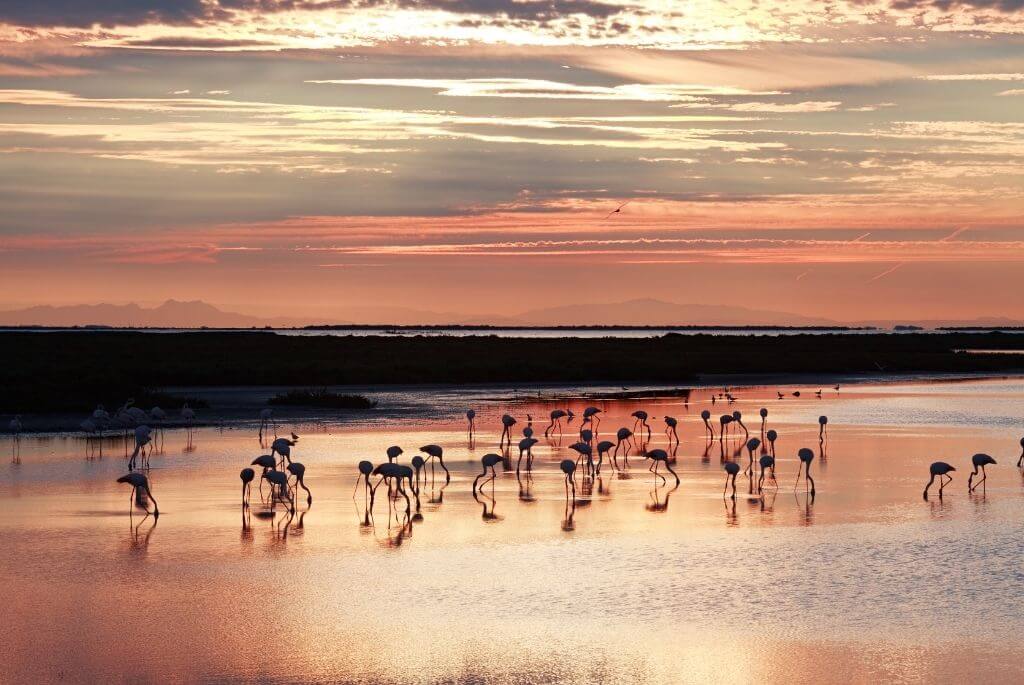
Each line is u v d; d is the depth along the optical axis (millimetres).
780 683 19031
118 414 53062
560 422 60250
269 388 83375
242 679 18984
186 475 39812
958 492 37031
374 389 85188
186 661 19812
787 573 25781
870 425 60219
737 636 21344
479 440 51875
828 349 176625
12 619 22109
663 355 144875
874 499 35625
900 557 27297
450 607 23125
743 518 32281
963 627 21906
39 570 25781
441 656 20219
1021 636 21406
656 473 41469
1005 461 45031
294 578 25266
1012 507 34094
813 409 71188
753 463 44188
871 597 23859
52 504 33812
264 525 30969
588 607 23109
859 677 19312
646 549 28156
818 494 36594
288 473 40125
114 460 43719
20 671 19219
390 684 18844
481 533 30062
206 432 54062
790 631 21641
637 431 56969
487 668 19641
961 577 25438
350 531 30266
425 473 39156
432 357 131000
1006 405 74188
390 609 22969
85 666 19500
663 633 21516
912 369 124562
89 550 27719
